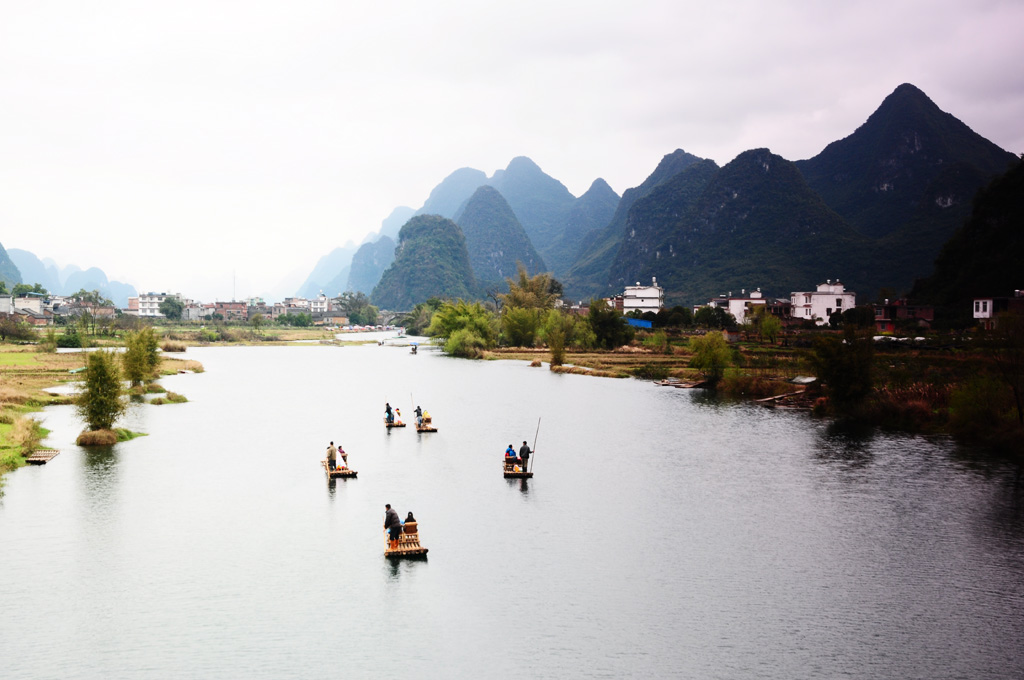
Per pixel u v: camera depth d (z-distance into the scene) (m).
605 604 29.45
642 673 24.11
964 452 58.56
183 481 47.62
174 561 33.19
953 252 180.25
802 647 26.06
